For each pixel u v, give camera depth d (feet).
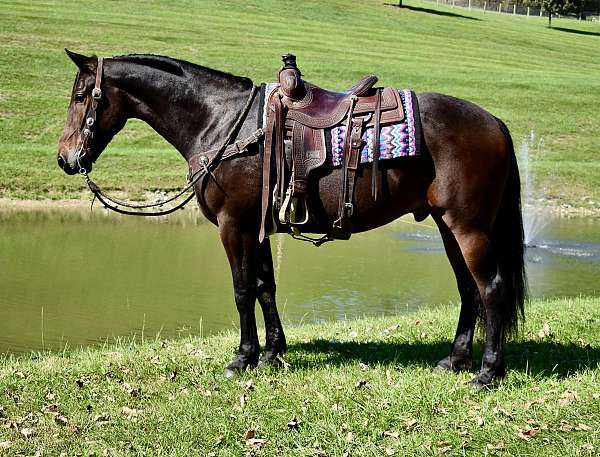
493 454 15.42
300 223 19.08
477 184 18.29
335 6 197.36
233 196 19.27
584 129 101.65
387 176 18.39
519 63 150.00
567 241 56.44
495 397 17.99
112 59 20.40
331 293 37.99
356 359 21.67
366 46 148.77
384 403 17.74
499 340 18.83
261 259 21.07
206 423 17.15
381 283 40.47
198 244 50.70
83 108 20.25
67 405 18.51
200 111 19.97
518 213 19.17
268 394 18.63
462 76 124.67
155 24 142.41
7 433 17.03
